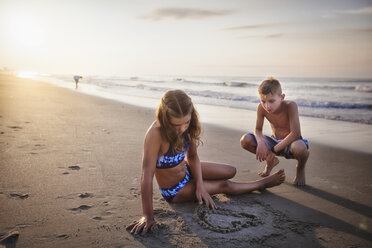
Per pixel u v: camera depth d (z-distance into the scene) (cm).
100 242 189
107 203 247
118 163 360
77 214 226
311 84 3466
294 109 305
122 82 3838
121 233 201
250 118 841
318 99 1527
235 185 278
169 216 230
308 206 257
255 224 218
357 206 259
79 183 290
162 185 253
